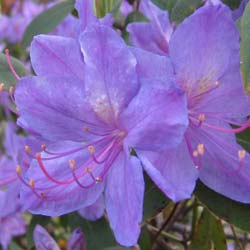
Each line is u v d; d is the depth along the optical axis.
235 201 0.17
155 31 0.19
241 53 0.15
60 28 0.24
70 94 0.17
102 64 0.16
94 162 0.17
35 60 0.17
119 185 0.16
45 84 0.17
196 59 0.16
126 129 0.16
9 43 0.35
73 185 0.17
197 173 0.16
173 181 0.16
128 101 0.16
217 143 0.17
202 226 0.22
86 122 0.17
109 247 0.22
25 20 0.35
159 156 0.16
